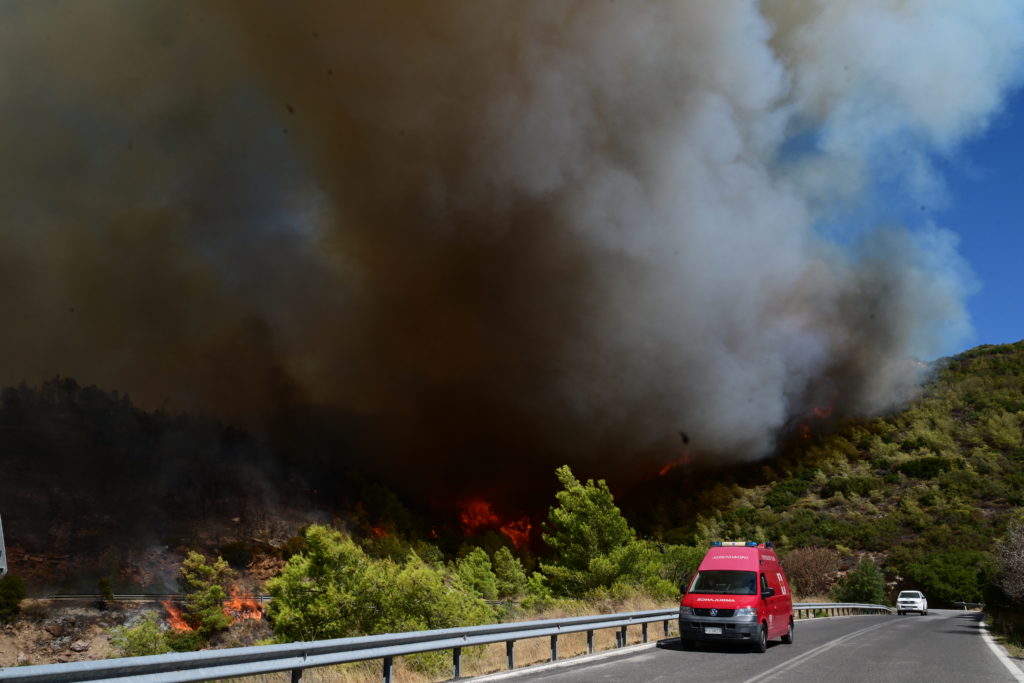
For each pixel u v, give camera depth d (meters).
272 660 7.33
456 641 10.02
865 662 12.61
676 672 10.91
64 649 60.97
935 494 108.12
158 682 6.00
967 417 151.50
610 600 22.53
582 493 30.00
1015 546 24.94
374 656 8.55
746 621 14.04
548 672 10.91
